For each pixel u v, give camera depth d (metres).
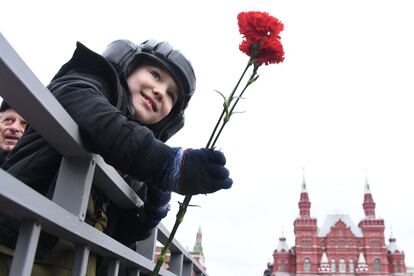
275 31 1.07
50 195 1.15
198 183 0.99
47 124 0.89
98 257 1.49
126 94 1.35
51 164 1.18
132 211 1.58
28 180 1.15
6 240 0.99
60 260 1.20
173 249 2.70
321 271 51.00
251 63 1.08
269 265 58.09
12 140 2.08
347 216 55.56
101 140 0.98
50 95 0.81
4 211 0.78
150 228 1.54
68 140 0.96
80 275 1.06
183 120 1.76
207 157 0.99
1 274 0.98
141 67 1.50
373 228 52.34
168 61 1.50
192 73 1.57
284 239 56.00
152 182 1.04
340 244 52.34
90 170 1.07
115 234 1.60
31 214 0.79
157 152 0.99
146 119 1.51
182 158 0.99
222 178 1.00
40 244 1.10
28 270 0.80
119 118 1.02
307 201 56.84
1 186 0.66
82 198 1.02
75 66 1.23
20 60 0.69
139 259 1.62
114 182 1.23
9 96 0.77
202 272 3.88
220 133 1.05
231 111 1.07
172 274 2.33
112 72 1.20
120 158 0.99
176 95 1.56
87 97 1.04
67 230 0.93
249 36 1.07
